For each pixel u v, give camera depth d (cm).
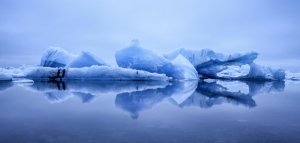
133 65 1608
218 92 625
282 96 517
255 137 175
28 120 241
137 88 753
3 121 236
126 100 424
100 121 237
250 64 1845
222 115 274
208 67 2109
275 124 221
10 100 418
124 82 1172
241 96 516
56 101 404
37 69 1400
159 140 167
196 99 450
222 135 181
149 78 1377
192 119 249
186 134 185
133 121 237
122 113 286
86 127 210
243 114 281
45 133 188
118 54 1658
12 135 182
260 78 1812
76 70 1374
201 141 165
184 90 688
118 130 198
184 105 363
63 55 1936
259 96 516
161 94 548
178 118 255
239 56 1736
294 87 877
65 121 237
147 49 1658
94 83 1055
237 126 214
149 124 223
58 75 1374
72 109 316
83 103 379
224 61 1844
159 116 266
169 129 202
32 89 689
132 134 185
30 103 379
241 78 1939
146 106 348
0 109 313
